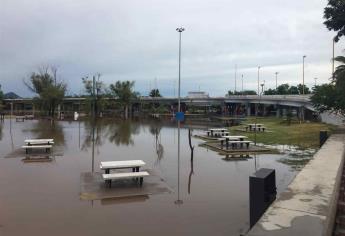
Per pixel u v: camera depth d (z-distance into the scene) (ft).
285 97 206.18
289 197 21.35
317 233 15.52
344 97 79.97
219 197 34.58
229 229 25.98
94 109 244.83
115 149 71.20
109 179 37.86
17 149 70.59
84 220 28.04
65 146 75.56
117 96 264.93
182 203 32.60
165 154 64.08
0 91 325.21
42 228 26.30
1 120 201.05
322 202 20.25
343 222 22.71
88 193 35.73
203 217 28.66
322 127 105.09
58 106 261.85
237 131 112.98
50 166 51.55
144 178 42.68
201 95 390.21
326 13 83.35
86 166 51.47
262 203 21.57
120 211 30.32
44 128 133.49
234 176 44.47
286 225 16.53
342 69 84.53
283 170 47.88
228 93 449.06
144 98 328.49
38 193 36.11
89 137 96.68
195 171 47.78
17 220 28.02
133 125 152.66
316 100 86.94
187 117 261.24
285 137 87.56
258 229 16.06
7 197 34.58
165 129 133.59
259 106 293.43
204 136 98.37
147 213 29.76
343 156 39.32
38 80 264.72
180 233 25.25
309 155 60.64
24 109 358.02
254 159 57.57
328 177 26.91
